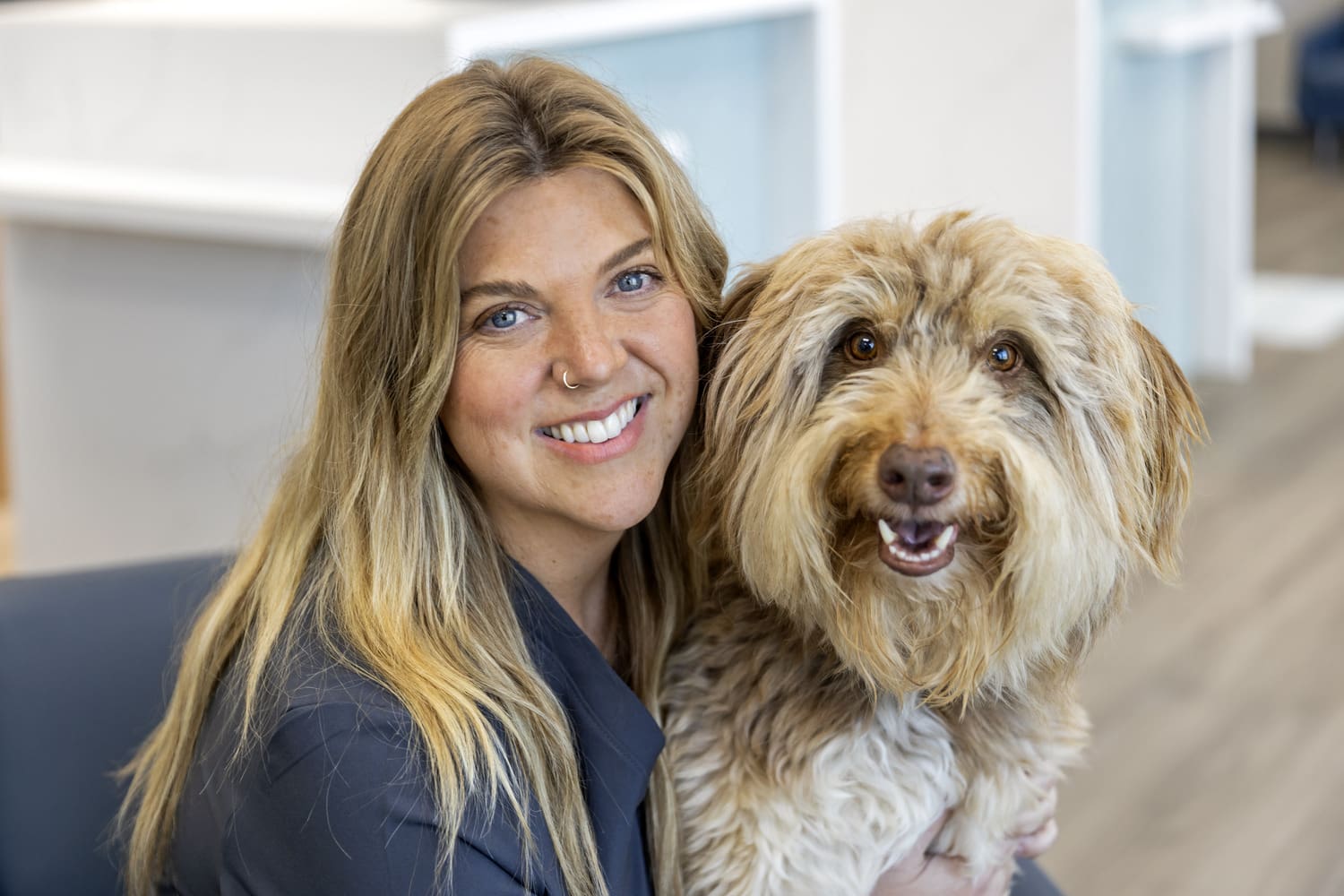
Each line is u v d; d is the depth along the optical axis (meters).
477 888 1.24
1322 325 6.23
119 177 2.93
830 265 1.42
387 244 1.29
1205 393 5.46
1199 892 2.74
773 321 1.43
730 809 1.47
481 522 1.40
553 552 1.45
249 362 2.96
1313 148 9.84
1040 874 1.79
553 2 2.81
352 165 2.69
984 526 1.37
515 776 1.30
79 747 1.69
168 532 3.19
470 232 1.29
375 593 1.31
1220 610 3.85
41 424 3.31
